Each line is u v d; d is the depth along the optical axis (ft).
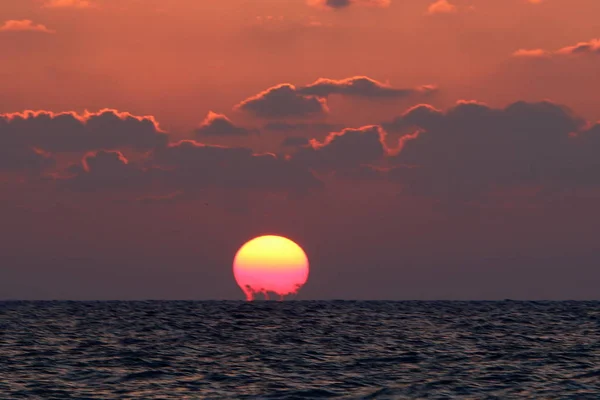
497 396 453.17
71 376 521.65
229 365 577.43
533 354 643.45
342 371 548.72
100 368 558.15
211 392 467.11
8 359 605.31
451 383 497.05
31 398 447.01
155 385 489.26
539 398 447.83
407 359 612.29
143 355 635.25
